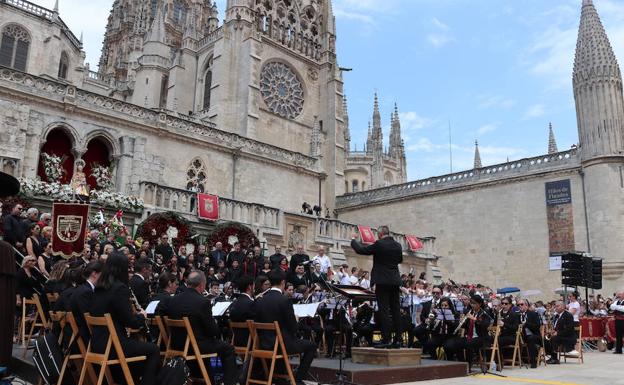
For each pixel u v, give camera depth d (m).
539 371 15.11
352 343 17.08
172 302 9.16
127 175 32.28
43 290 12.09
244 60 52.94
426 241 43.41
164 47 66.19
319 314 16.05
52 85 30.06
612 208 34.94
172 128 35.59
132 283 12.01
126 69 87.06
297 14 60.22
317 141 49.62
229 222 28.39
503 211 41.03
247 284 10.94
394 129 93.12
